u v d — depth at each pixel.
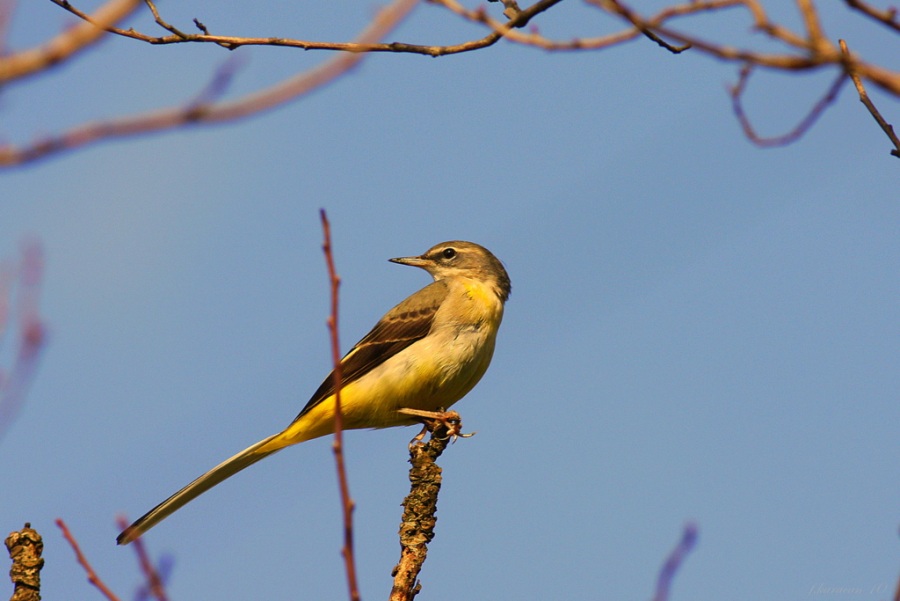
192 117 4.69
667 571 6.95
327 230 7.36
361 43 5.31
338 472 7.09
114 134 4.59
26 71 4.29
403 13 5.34
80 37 4.38
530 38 8.00
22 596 9.32
